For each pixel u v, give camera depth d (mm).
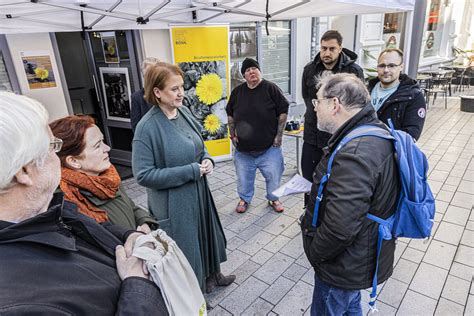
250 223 2979
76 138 1059
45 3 1944
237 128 2879
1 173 521
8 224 547
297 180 1947
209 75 4145
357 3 2264
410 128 2111
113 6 2250
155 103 1584
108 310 609
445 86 8383
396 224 1227
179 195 1640
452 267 2258
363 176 1096
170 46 4145
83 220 758
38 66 3340
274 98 2766
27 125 556
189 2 3045
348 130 1229
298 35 5930
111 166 1212
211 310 1961
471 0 10141
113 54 4059
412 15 4164
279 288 2131
